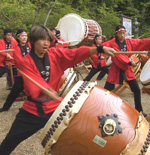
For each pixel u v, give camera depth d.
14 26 7.48
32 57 1.50
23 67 1.49
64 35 5.44
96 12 10.12
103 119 1.30
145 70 2.55
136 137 1.30
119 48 2.84
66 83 2.45
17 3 8.77
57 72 1.58
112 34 8.69
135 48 2.83
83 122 1.29
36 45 1.47
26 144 2.32
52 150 1.38
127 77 2.86
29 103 1.54
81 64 5.25
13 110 3.31
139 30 10.89
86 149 1.29
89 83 1.43
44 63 1.52
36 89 1.37
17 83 2.88
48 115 1.54
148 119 2.74
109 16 8.93
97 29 5.59
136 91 2.87
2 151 1.57
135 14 10.98
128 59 2.84
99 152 1.28
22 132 1.55
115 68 3.00
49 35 1.48
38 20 7.52
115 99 1.42
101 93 1.42
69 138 1.30
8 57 3.65
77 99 1.34
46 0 6.67
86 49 1.54
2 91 4.36
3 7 7.96
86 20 5.59
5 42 3.87
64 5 8.41
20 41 3.11
